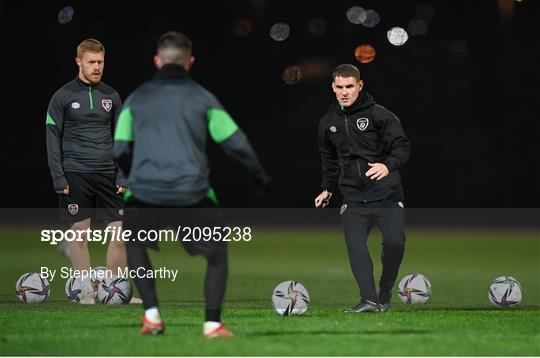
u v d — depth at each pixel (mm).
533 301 41250
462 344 26688
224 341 26344
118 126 26453
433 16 108438
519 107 103312
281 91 105562
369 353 25125
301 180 101812
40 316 32188
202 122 26188
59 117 37781
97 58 37781
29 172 94812
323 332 28641
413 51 107000
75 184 38062
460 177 103062
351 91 33969
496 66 105500
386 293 35594
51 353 25016
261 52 106625
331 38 108188
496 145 102812
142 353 24812
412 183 103625
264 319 31906
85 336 27438
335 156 35469
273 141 102812
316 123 103000
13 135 95000
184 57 26688
